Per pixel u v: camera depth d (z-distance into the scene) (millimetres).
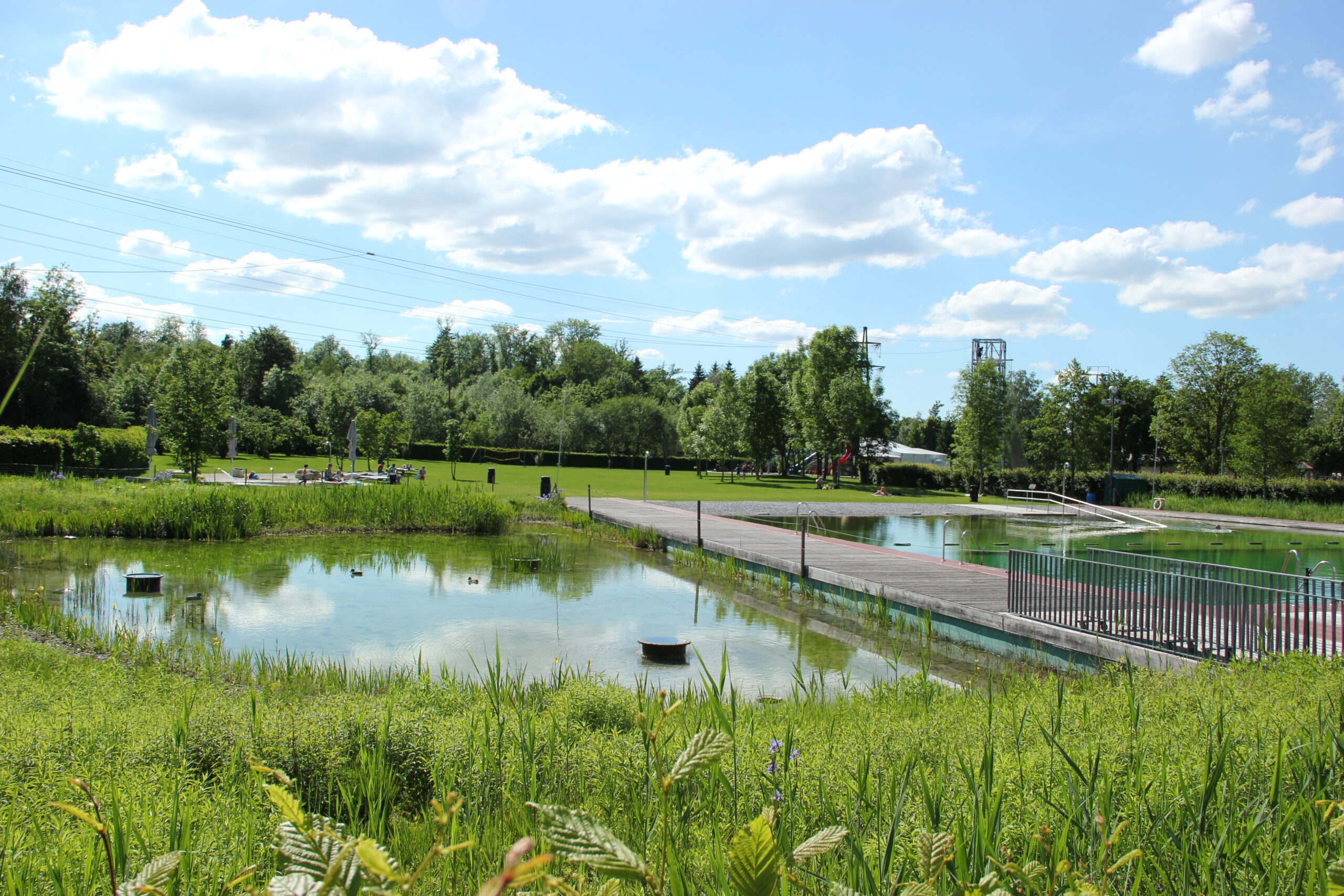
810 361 59125
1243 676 6012
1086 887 1510
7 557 16891
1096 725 4539
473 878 2564
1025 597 11242
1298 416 42438
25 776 3781
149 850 2508
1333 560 21703
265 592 14430
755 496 42219
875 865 2203
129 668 8203
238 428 58406
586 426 71000
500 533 24422
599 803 3709
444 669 7504
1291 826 2479
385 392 69125
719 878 1850
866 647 11586
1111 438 44906
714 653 10969
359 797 3900
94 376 50812
